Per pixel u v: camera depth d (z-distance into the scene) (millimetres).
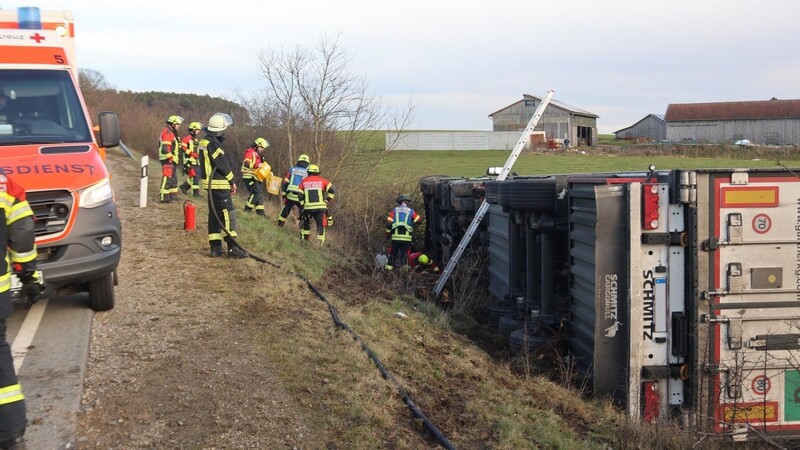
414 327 8719
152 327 6824
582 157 40781
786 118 67188
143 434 4742
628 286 6605
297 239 13664
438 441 5309
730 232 6492
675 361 6684
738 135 69250
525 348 7879
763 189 6516
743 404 6605
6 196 4359
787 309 6594
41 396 5109
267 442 4816
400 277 12438
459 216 13297
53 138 7273
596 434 6227
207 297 7996
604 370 6734
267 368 6035
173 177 15602
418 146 48594
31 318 6992
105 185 6863
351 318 8039
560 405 6754
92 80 48188
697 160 37156
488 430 5809
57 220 6449
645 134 77188
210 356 6160
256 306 7824
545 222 8359
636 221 6570
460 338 8891
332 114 19000
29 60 7766
